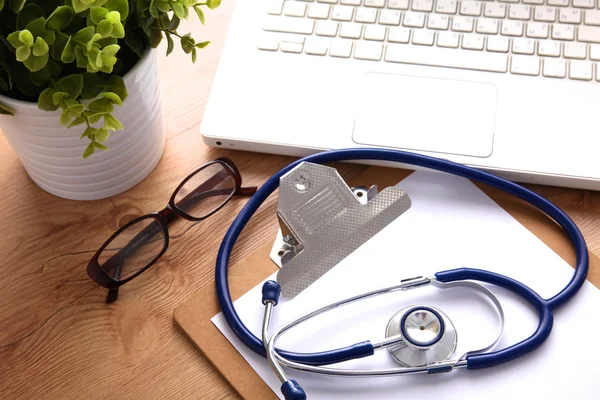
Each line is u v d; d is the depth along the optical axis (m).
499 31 0.87
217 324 0.74
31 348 0.74
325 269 0.70
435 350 0.71
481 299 0.75
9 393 0.72
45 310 0.76
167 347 0.74
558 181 0.80
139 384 0.72
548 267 0.77
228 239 0.77
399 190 0.73
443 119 0.83
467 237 0.79
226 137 0.83
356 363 0.72
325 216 0.71
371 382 0.70
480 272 0.73
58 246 0.80
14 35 0.55
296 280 0.69
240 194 0.83
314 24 0.89
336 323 0.74
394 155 0.81
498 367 0.71
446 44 0.87
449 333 0.72
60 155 0.71
